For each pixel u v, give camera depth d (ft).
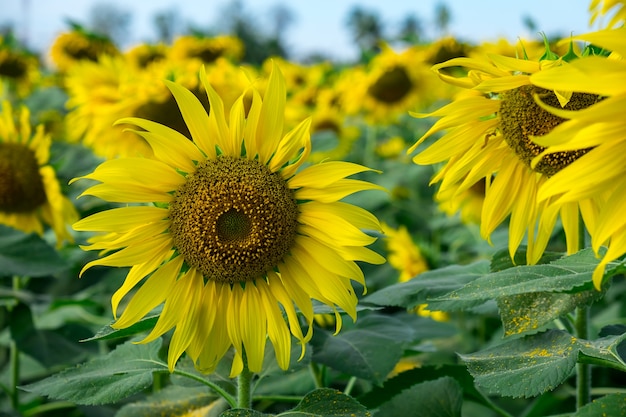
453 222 4.61
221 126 2.03
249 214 2.00
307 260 2.02
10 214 3.56
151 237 2.02
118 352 2.16
